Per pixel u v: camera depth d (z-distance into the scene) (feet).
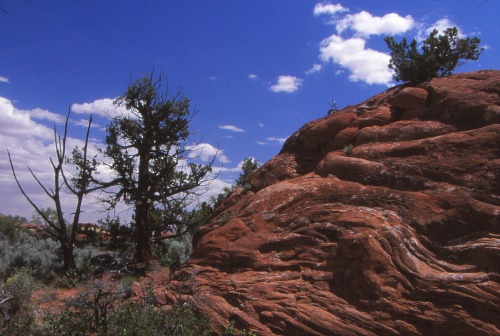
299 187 35.99
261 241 32.60
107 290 31.42
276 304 26.73
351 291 25.73
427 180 30.07
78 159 65.10
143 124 69.72
